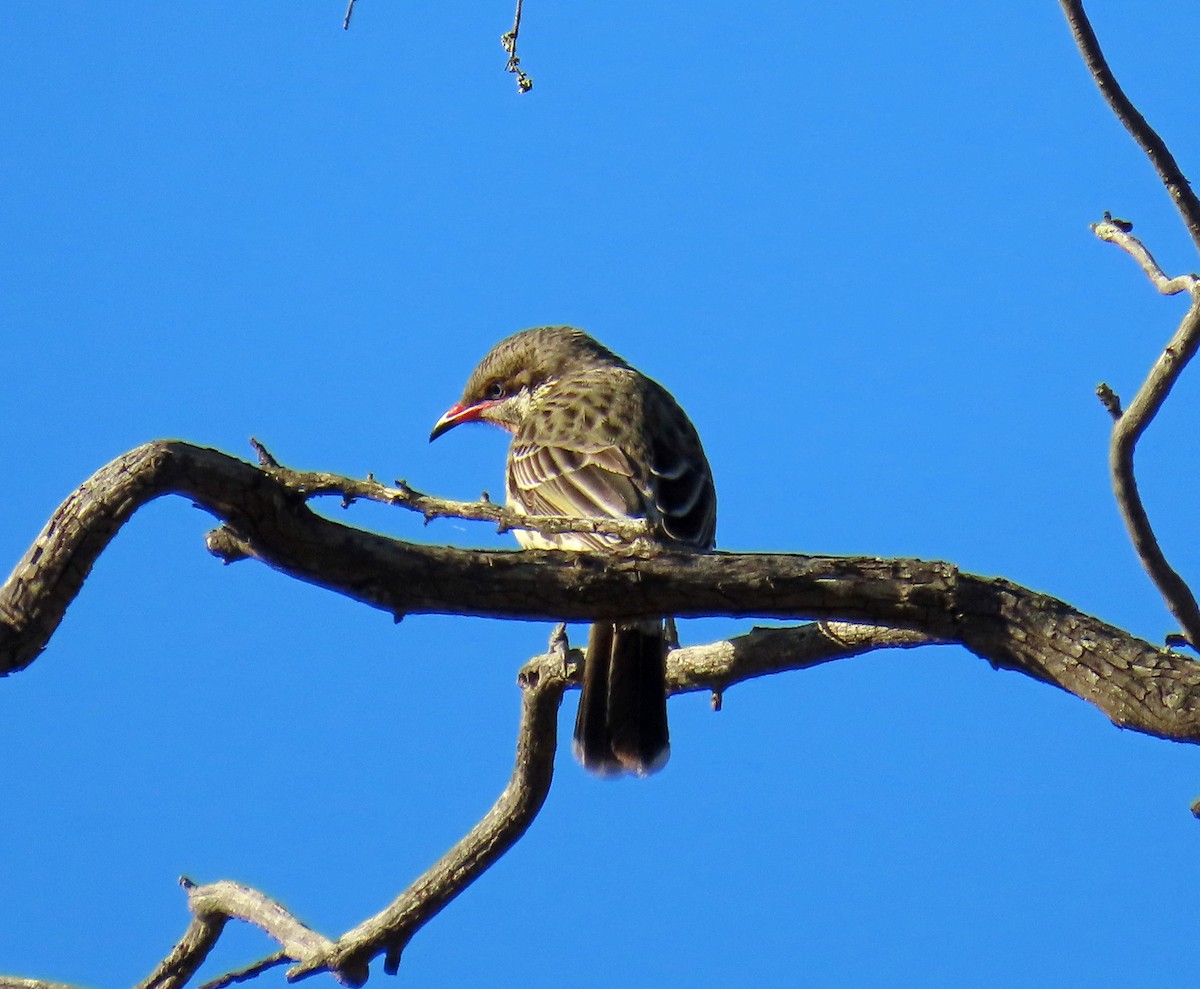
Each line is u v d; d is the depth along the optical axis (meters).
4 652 9.02
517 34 10.66
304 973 13.53
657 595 10.00
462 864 13.47
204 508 9.33
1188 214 10.18
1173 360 9.98
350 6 10.94
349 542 9.59
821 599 10.12
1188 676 9.89
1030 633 10.13
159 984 14.08
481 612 9.96
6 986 12.67
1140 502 10.45
